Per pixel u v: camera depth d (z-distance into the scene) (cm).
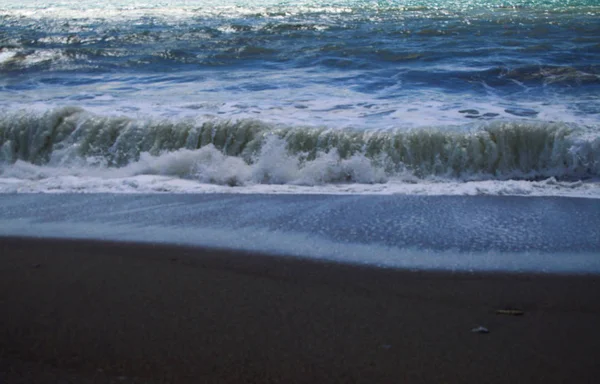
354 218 473
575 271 372
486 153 601
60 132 665
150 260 390
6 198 539
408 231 443
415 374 259
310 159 610
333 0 1955
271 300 331
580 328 300
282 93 863
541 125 612
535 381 255
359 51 1170
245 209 498
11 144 663
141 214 488
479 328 299
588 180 575
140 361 269
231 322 305
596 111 741
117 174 618
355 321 307
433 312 318
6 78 1045
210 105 786
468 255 398
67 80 1015
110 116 677
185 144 642
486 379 256
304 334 293
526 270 375
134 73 1060
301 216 479
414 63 1077
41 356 273
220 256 396
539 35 1309
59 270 374
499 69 1009
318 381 254
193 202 521
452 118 714
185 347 281
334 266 380
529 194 533
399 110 756
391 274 369
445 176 595
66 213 492
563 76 961
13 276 365
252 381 253
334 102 803
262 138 627
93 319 308
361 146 612
